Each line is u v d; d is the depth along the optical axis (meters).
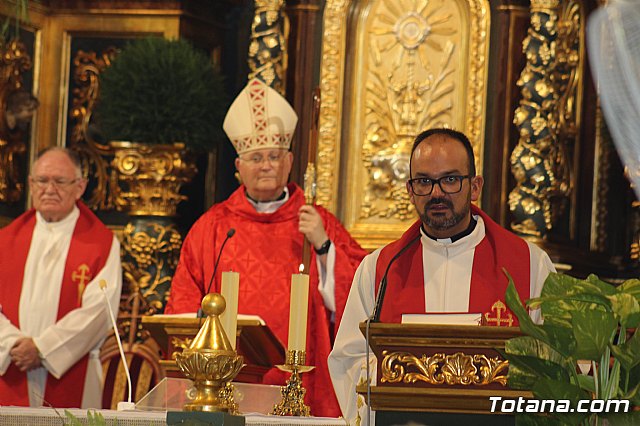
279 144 14.48
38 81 19.05
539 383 5.95
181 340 10.98
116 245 16.34
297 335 9.75
